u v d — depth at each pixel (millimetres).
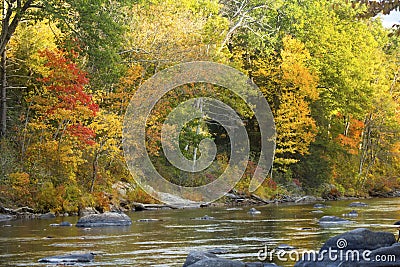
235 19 52938
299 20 53969
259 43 50562
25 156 29500
